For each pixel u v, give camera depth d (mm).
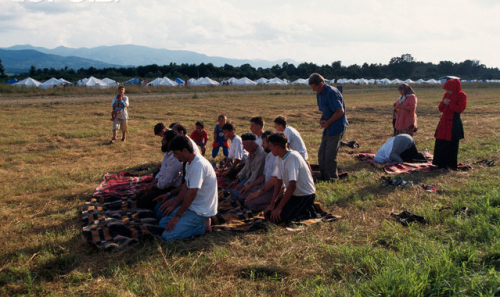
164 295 3361
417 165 8461
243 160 7855
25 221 5215
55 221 5215
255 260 4043
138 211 5297
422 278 3320
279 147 5043
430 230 4672
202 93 41062
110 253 4168
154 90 43094
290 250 4242
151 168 8492
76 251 4254
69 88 38250
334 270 3822
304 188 5277
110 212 5309
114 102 11914
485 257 3795
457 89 7695
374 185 6957
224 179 7387
